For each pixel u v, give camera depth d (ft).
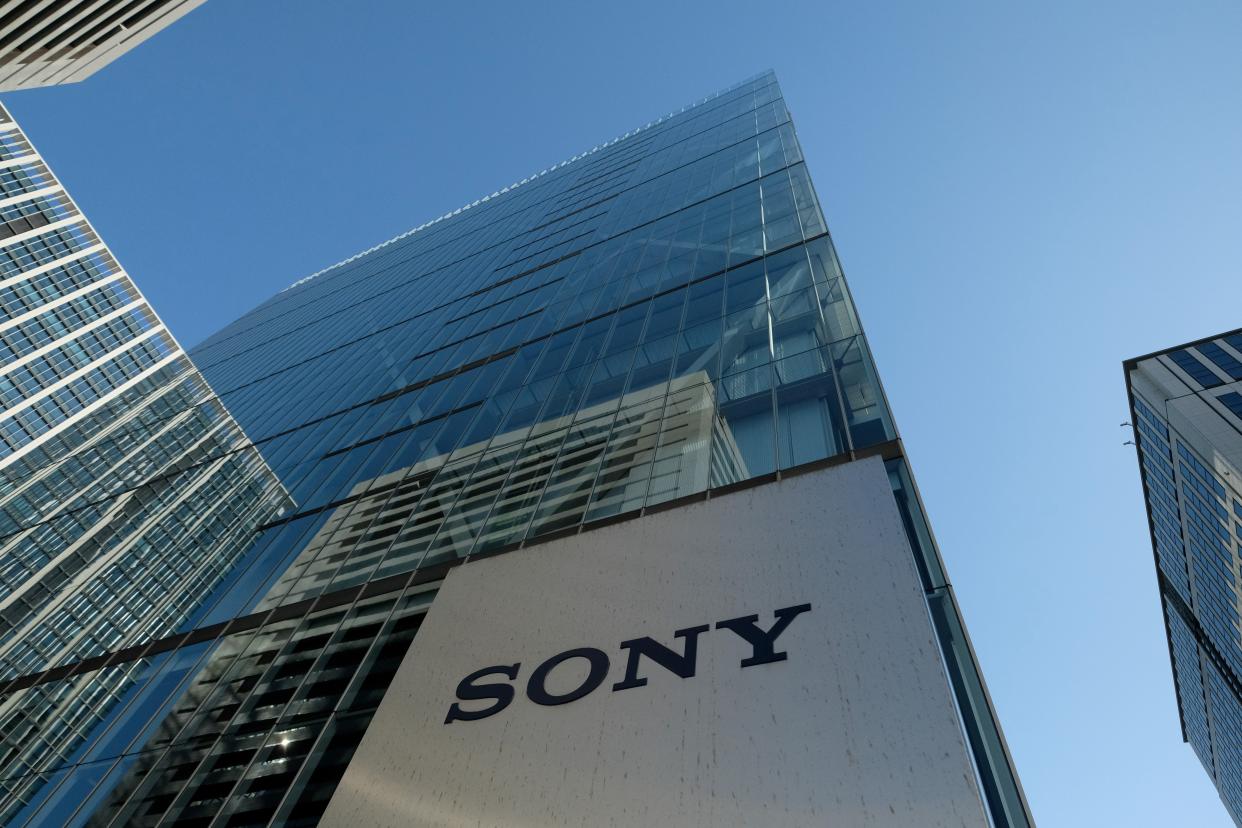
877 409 30.50
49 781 30.32
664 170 115.96
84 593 50.85
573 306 67.97
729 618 20.62
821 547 21.97
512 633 24.21
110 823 26.07
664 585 23.26
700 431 34.96
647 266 69.15
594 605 23.77
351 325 119.75
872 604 19.04
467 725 20.83
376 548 38.70
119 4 82.43
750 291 51.21
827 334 39.93
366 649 28.94
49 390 179.73
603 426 40.60
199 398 111.04
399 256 175.94
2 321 181.68
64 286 205.46
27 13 78.64
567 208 125.90
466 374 63.52
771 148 96.27
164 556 52.70
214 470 67.77
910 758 14.88
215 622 38.88
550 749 18.76
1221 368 222.28
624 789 16.81
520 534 32.32
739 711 17.58
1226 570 251.19
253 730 27.53
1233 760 370.32
